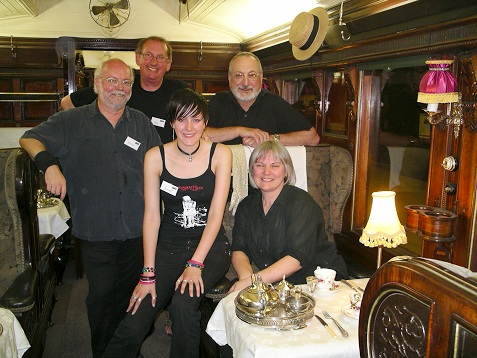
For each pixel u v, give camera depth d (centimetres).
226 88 827
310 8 449
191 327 244
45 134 278
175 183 256
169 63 363
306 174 355
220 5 582
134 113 296
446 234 271
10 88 786
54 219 455
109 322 301
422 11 288
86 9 751
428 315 99
